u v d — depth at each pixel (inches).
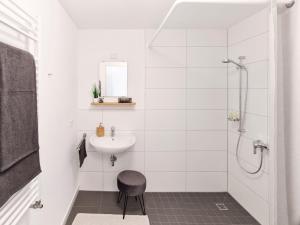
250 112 92.7
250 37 91.9
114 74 110.8
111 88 111.1
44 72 61.5
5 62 33.4
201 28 111.0
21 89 38.5
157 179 114.3
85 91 110.4
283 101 42.6
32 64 43.2
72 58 97.4
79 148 95.9
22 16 42.3
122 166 113.3
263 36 83.4
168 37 111.3
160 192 114.0
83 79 110.1
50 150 67.2
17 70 37.1
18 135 37.1
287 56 41.8
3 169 32.3
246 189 96.6
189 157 114.3
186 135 113.8
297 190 41.1
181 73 112.3
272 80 43.6
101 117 111.5
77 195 107.7
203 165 114.7
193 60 112.3
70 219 87.8
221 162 115.0
